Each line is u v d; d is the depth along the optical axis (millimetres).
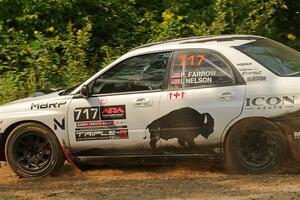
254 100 10664
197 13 17734
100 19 18312
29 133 11875
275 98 10578
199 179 10812
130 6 18766
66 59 16922
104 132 11445
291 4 17969
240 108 10711
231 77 10875
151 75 11336
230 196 9344
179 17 17312
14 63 16953
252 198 9133
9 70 16875
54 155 11789
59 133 11703
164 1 18281
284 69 10844
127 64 11516
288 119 10523
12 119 11891
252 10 17188
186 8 18000
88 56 17469
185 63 11180
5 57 17156
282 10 18094
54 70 16578
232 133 10805
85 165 12281
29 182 11555
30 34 17719
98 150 11555
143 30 18000
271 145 10648
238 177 10633
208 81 10984
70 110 11617
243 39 11578
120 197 9680
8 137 11938
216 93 10867
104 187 10609
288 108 10508
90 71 16859
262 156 10742
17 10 17750
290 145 10609
